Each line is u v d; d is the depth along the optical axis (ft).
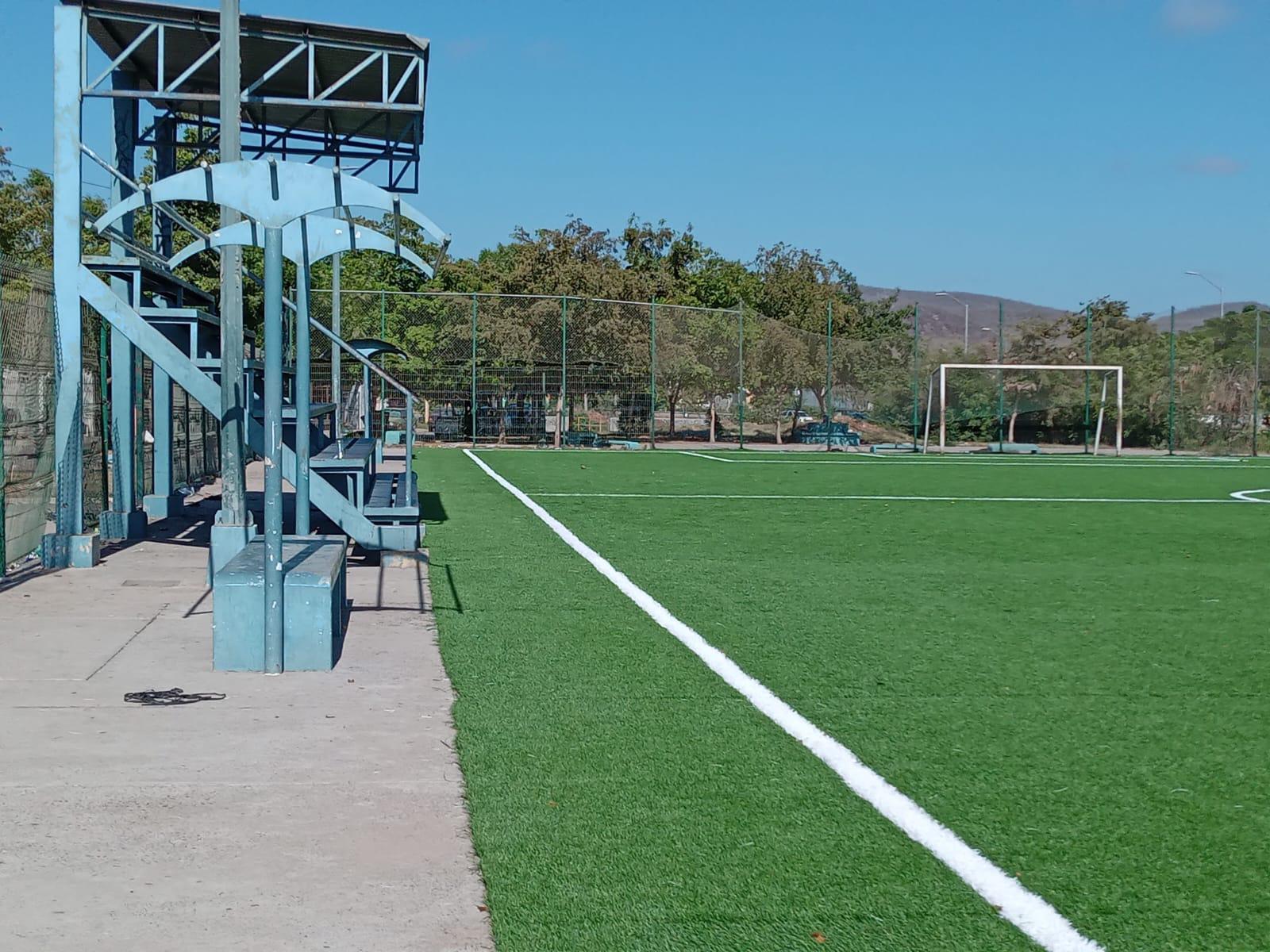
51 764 15.84
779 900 11.98
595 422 111.24
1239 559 38.32
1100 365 118.62
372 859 12.82
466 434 107.65
